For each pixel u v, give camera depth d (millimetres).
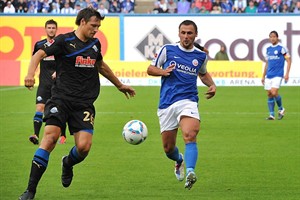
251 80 100188
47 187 33500
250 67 100188
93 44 30062
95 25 29594
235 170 38250
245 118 64688
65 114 29547
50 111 29359
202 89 96000
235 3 117500
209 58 103000
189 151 30219
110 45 103312
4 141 49469
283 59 64688
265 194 31828
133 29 103125
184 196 31359
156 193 32062
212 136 52594
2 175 36406
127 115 66188
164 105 31969
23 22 103000
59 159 41812
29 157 42375
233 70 100188
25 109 70625
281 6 116875
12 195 31391
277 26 102562
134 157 42750
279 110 64562
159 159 42000
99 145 47812
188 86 31938
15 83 99312
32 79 28266
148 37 103125
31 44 103125
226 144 48406
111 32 103188
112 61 99625
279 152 44844
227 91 92625
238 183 34531
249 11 117188
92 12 29516
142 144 48344
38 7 116188
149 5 125125
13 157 42344
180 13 106312
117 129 56406
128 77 99625
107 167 39219
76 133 29766
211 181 35062
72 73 29672
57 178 35812
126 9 118062
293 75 101438
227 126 58656
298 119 64312
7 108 71375
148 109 71312
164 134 32281
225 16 102688
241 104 77125
